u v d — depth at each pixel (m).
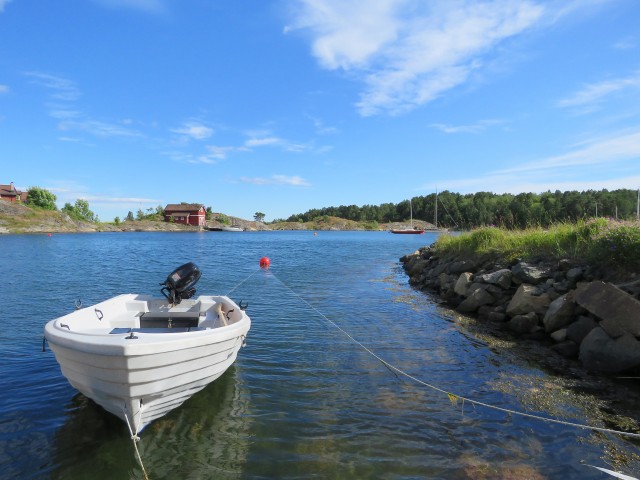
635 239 9.52
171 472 4.67
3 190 111.81
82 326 6.64
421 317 12.11
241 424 5.72
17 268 24.33
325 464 4.80
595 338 7.81
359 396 6.64
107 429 5.55
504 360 8.29
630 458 4.91
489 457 4.94
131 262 29.38
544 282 11.27
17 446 5.13
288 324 11.22
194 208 150.88
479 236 17.72
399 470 4.69
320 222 194.00
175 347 5.09
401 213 179.88
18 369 7.61
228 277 21.69
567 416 5.93
